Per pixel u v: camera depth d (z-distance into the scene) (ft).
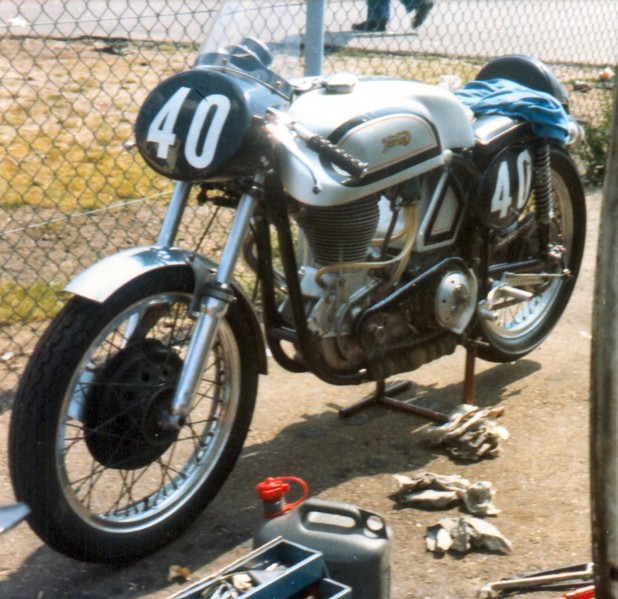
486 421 12.41
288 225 10.38
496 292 13.05
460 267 11.99
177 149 9.73
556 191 14.28
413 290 11.57
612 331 7.01
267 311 11.09
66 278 16.63
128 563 10.06
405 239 11.57
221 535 10.56
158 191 21.01
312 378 14.20
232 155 9.50
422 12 29.01
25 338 14.85
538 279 13.80
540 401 13.55
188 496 10.43
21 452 9.05
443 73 28.81
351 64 27.61
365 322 11.25
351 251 10.94
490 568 9.88
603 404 7.08
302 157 9.66
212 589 7.82
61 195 20.45
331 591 7.78
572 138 13.99
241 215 9.95
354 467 11.84
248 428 10.94
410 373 14.47
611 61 34.27
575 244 14.70
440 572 9.81
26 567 9.97
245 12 10.75
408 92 11.10
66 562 10.07
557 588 9.42
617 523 7.14
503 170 12.34
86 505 10.84
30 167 22.24
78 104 27.30
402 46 31.40
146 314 9.96
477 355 13.80
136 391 9.65
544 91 13.78
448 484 11.11
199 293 9.81
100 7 38.91
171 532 10.27
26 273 16.72
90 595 9.57
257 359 10.85
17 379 13.73
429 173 11.78
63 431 9.25
